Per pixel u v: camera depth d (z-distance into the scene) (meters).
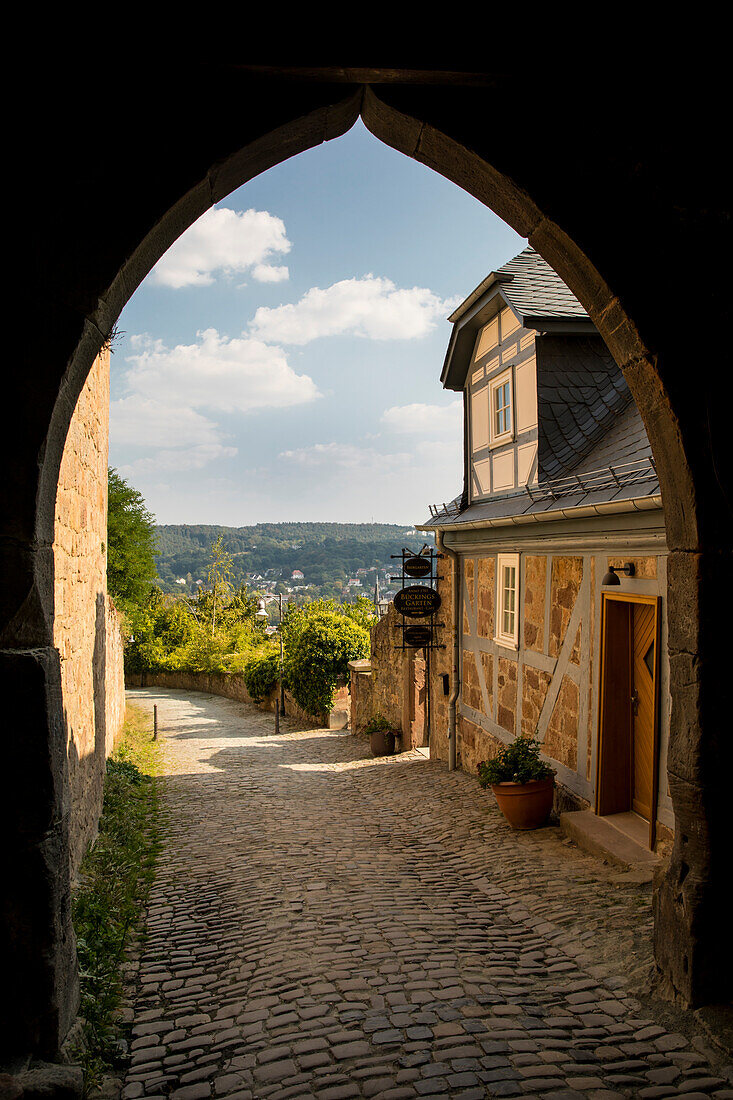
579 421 7.71
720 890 3.08
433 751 12.05
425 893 5.37
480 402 9.82
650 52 2.94
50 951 2.60
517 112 2.94
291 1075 2.80
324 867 6.15
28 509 2.60
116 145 2.69
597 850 5.84
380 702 15.39
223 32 2.66
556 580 7.48
